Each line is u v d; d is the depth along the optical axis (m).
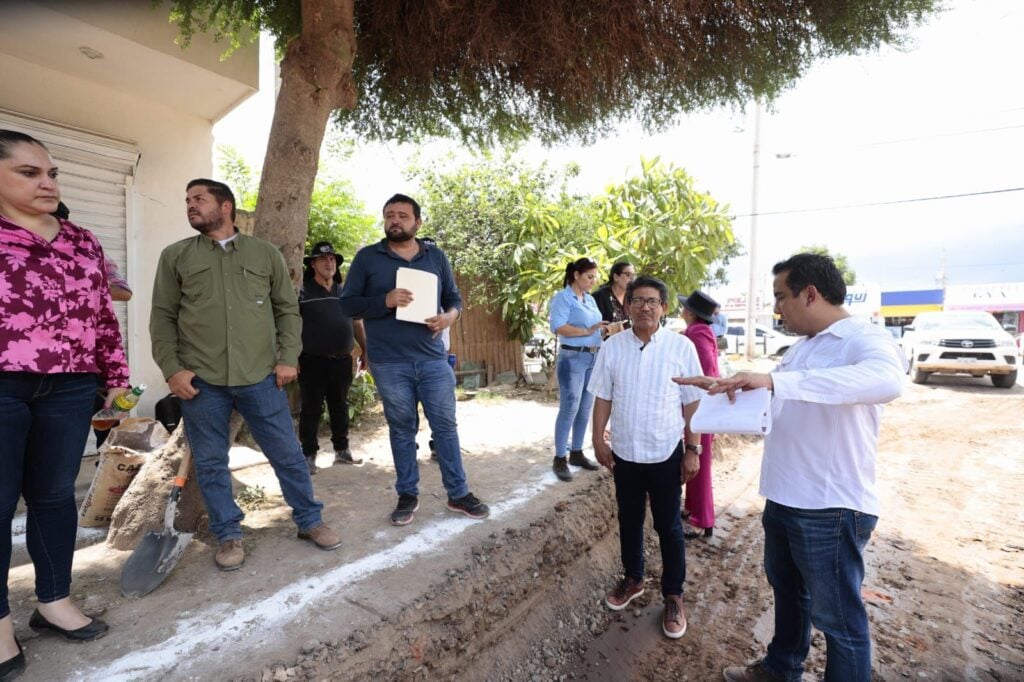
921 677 2.80
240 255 2.71
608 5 3.80
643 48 4.16
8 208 1.97
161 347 2.64
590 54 4.23
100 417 3.23
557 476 4.39
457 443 3.48
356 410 6.10
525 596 3.14
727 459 6.51
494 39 4.11
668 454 2.96
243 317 2.68
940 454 6.84
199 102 5.34
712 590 3.62
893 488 5.58
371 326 3.27
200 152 5.68
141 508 2.95
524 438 5.73
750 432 2.04
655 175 9.19
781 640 2.59
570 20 3.97
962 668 2.87
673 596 3.16
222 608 2.38
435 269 3.43
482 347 9.27
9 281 1.92
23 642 2.12
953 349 11.66
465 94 5.04
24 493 2.12
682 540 3.13
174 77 4.84
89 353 2.19
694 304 3.79
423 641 2.44
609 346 3.16
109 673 1.96
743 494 5.38
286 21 4.52
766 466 2.40
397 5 4.17
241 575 2.66
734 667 2.82
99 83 4.91
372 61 4.88
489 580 2.88
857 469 2.14
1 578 1.95
